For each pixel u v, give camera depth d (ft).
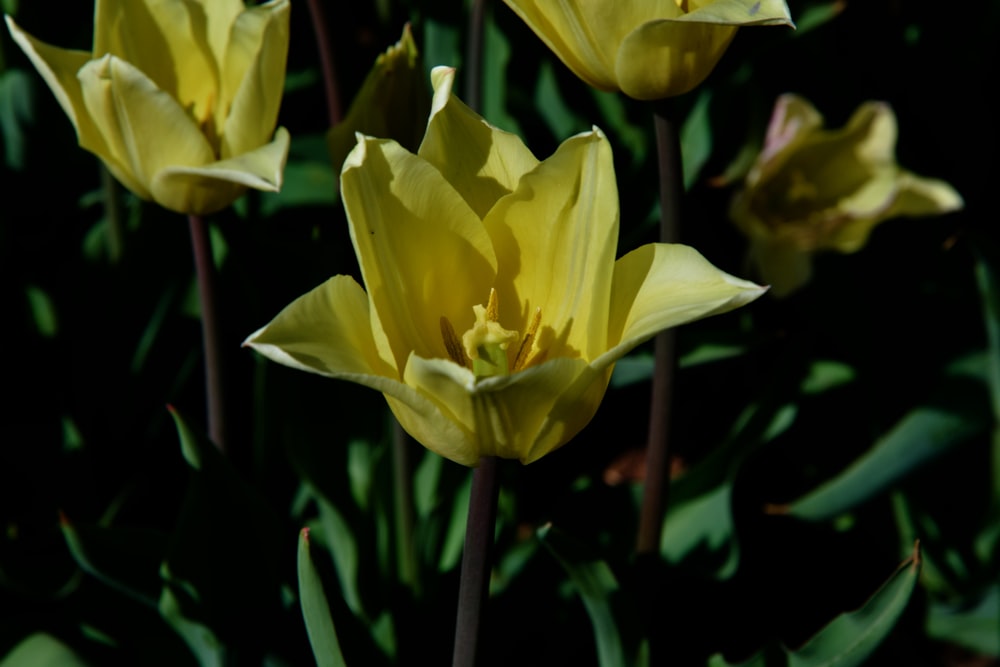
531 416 1.74
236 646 2.13
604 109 2.74
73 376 2.52
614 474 2.84
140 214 2.47
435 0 2.50
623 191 2.56
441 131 1.82
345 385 2.35
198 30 2.03
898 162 2.85
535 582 2.37
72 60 2.02
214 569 2.08
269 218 2.67
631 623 2.10
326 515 2.32
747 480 2.68
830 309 2.63
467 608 1.84
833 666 2.01
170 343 2.51
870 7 2.79
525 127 2.80
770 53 2.75
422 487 2.38
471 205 1.84
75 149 2.75
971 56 2.75
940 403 2.27
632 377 2.42
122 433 2.53
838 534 2.57
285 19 1.97
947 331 2.62
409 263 1.79
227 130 1.99
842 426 2.68
